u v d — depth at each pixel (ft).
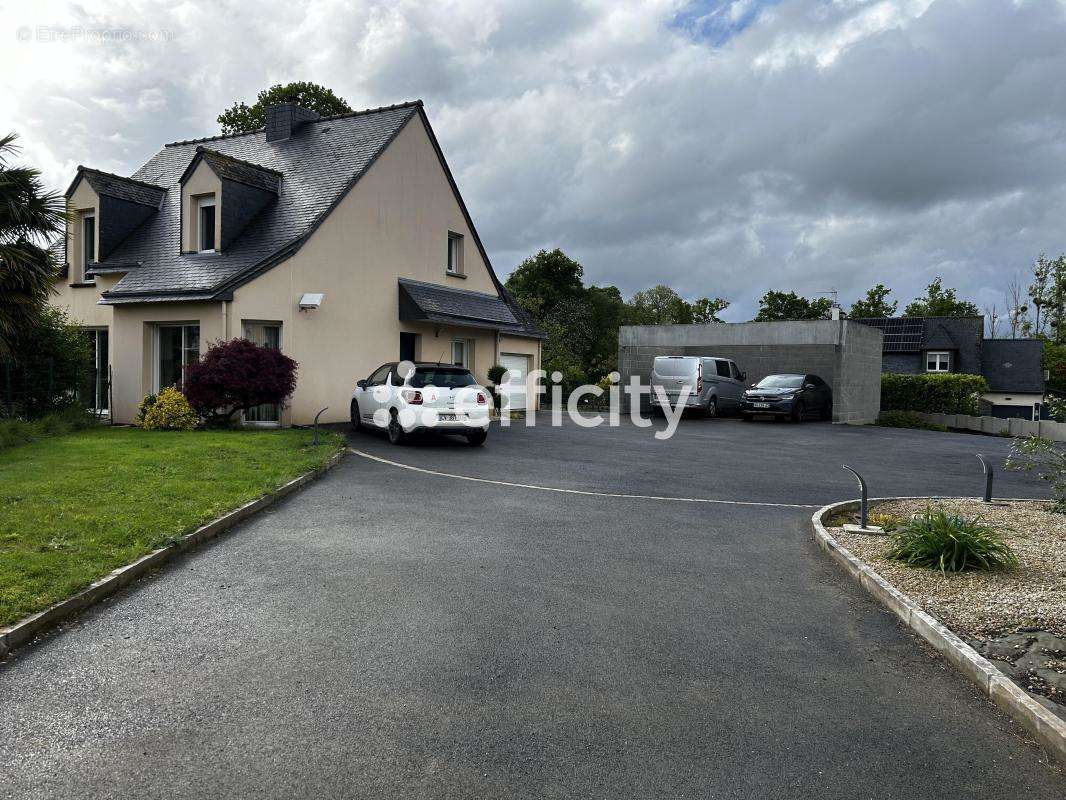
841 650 14.57
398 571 18.93
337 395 52.75
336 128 61.82
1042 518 25.94
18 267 37.17
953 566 18.94
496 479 33.40
